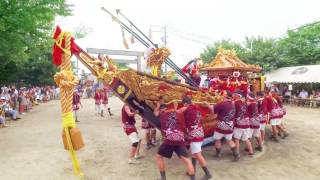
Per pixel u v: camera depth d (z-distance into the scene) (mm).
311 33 29062
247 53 30250
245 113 8695
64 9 16594
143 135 12164
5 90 20438
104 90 18391
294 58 29250
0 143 10961
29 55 22406
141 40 9305
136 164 8328
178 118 6617
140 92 7852
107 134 12531
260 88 13266
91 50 18062
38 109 23641
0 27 13938
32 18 14953
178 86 8320
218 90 10906
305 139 11281
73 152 6379
